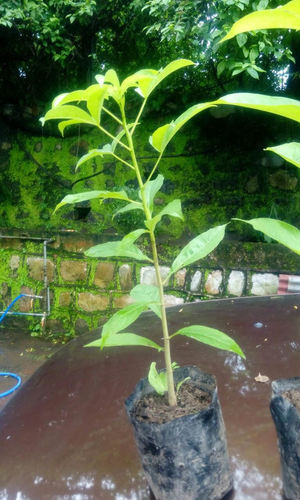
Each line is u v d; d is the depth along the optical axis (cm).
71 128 331
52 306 334
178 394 53
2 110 344
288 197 280
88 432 73
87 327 324
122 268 310
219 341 46
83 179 331
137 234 47
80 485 61
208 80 296
